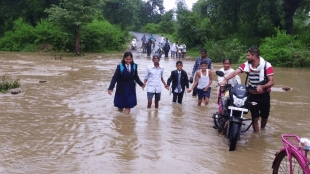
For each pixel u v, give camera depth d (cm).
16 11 4456
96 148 668
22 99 1126
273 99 1255
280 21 3753
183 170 573
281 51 2734
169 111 1009
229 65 923
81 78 1672
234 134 672
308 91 1458
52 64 2402
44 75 1758
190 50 4519
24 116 904
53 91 1287
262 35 3912
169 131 798
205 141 734
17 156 620
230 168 589
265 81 770
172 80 1123
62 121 859
